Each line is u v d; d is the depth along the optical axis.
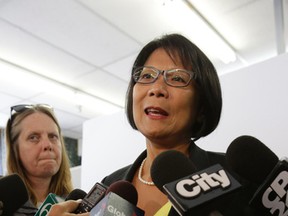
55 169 1.28
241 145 0.63
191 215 0.48
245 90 1.88
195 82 0.82
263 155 0.61
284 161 0.53
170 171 0.62
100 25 2.87
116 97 4.53
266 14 2.76
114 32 2.98
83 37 3.06
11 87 4.13
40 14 2.72
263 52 3.36
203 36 2.98
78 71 3.75
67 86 4.13
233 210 0.65
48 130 1.29
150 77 0.82
